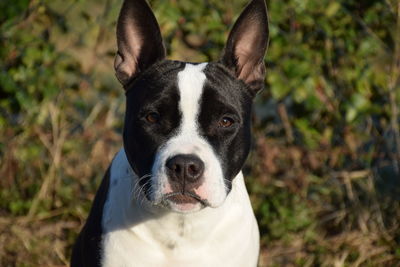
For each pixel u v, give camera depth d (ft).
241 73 19.58
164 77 18.33
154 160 17.57
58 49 29.19
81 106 29.01
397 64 27.94
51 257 27.53
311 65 27.63
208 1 27.91
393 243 27.40
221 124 18.13
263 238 28.07
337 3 27.55
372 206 28.22
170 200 17.12
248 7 19.51
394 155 28.37
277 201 28.32
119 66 19.49
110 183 19.60
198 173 16.87
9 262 27.22
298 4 27.40
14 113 29.04
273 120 28.76
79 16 29.07
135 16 19.27
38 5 28.71
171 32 28.07
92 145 29.25
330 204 28.63
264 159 28.37
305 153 28.35
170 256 18.69
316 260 27.40
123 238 18.61
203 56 28.22
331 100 28.07
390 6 27.63
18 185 28.89
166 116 17.80
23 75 28.50
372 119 28.66
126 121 19.07
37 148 28.84
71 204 28.55
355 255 27.25
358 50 27.78
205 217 18.34
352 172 28.37
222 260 18.95
